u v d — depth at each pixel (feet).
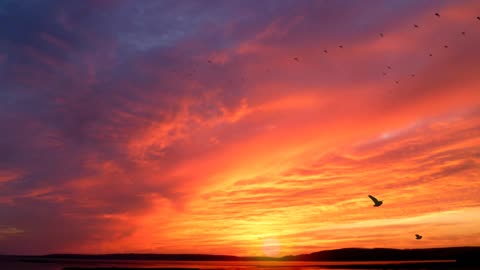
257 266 501.97
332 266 442.50
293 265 528.22
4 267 446.60
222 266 506.89
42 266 488.02
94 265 538.06
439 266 359.46
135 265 543.39
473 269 305.53
